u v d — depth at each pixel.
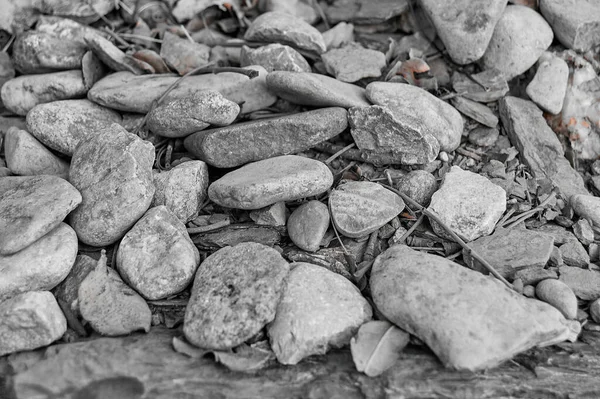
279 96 0.57
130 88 0.56
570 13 0.58
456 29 0.57
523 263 0.49
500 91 0.57
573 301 0.47
